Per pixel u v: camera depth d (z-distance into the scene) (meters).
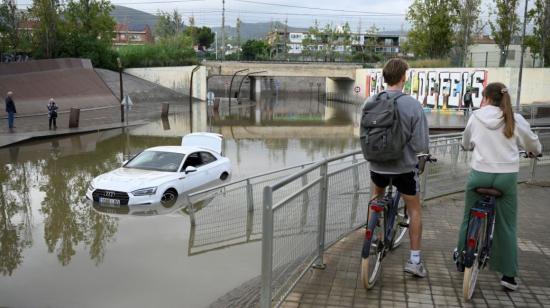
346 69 63.72
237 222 10.56
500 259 4.46
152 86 58.56
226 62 64.94
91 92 47.28
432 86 40.12
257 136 29.52
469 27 43.38
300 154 22.55
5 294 7.16
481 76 34.47
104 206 12.23
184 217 11.26
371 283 4.45
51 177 16.34
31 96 40.28
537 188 8.72
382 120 4.05
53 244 9.51
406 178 4.33
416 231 4.64
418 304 4.22
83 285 7.48
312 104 64.38
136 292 7.19
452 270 4.94
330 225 5.21
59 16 57.31
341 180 5.46
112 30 64.56
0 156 20.73
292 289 4.39
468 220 4.54
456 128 25.86
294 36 140.88
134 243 9.47
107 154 21.50
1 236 10.00
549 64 36.38
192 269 8.10
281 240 3.95
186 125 34.94
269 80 96.31
